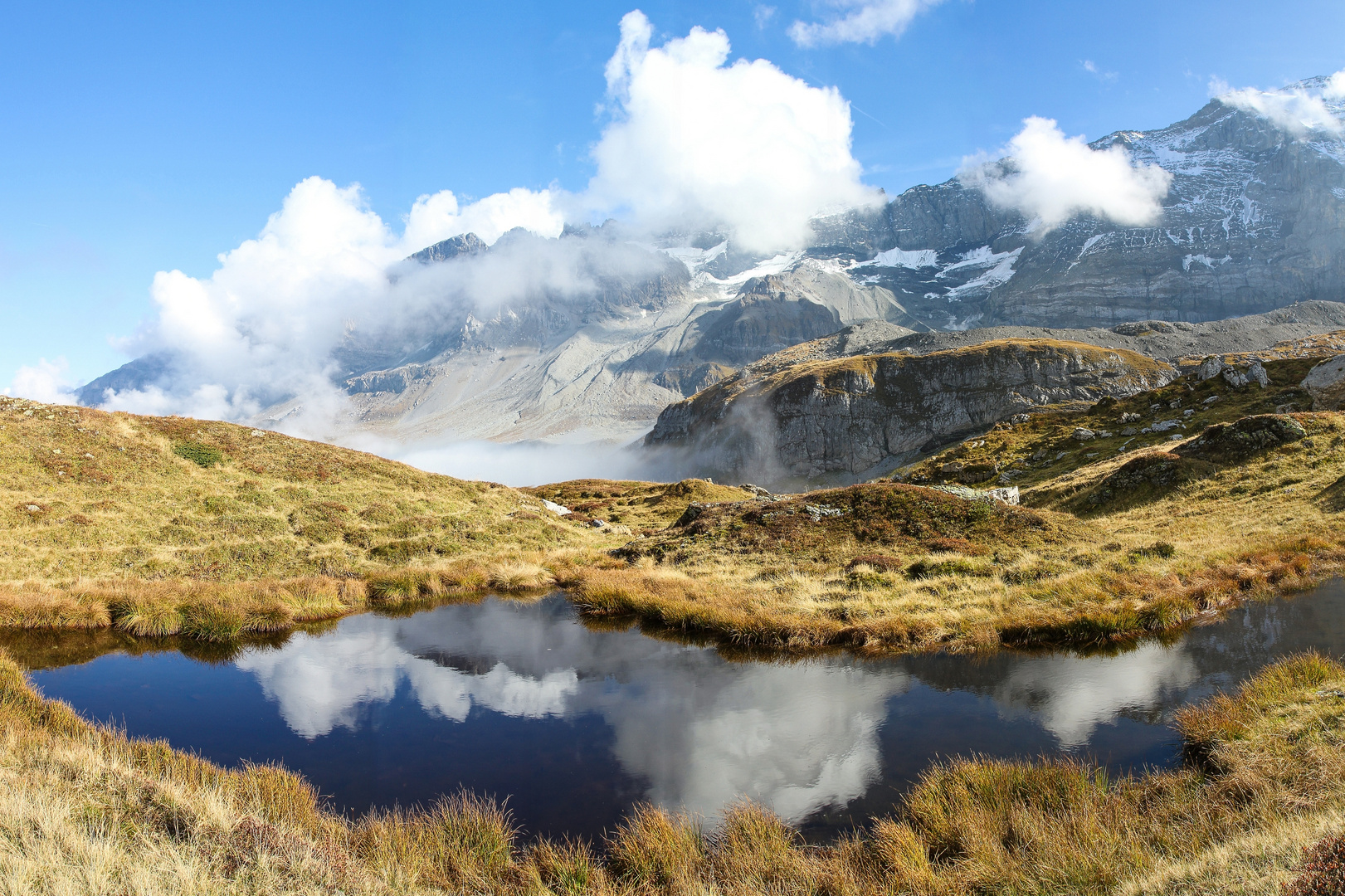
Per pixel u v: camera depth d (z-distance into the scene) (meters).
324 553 36.97
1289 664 15.18
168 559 33.12
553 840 11.66
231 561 34.22
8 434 39.94
